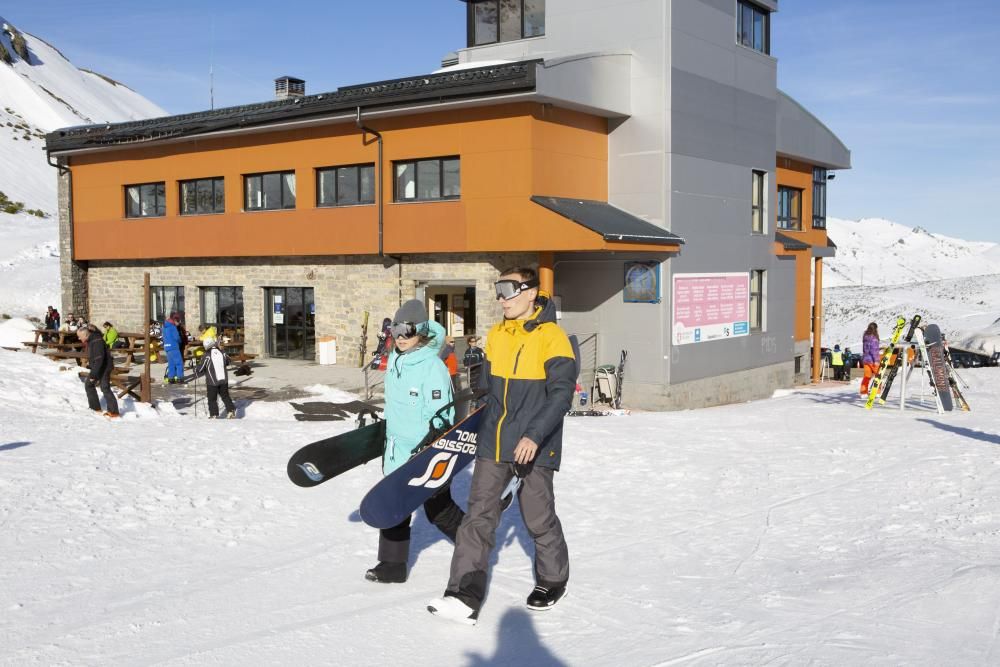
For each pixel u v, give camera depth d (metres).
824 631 4.04
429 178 20.73
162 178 25.77
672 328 21.17
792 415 12.78
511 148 19.19
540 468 4.43
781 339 26.92
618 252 21.22
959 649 3.76
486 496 4.41
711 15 22.56
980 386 19.50
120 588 4.86
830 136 31.03
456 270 20.77
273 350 24.78
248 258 24.78
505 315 4.49
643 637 4.05
